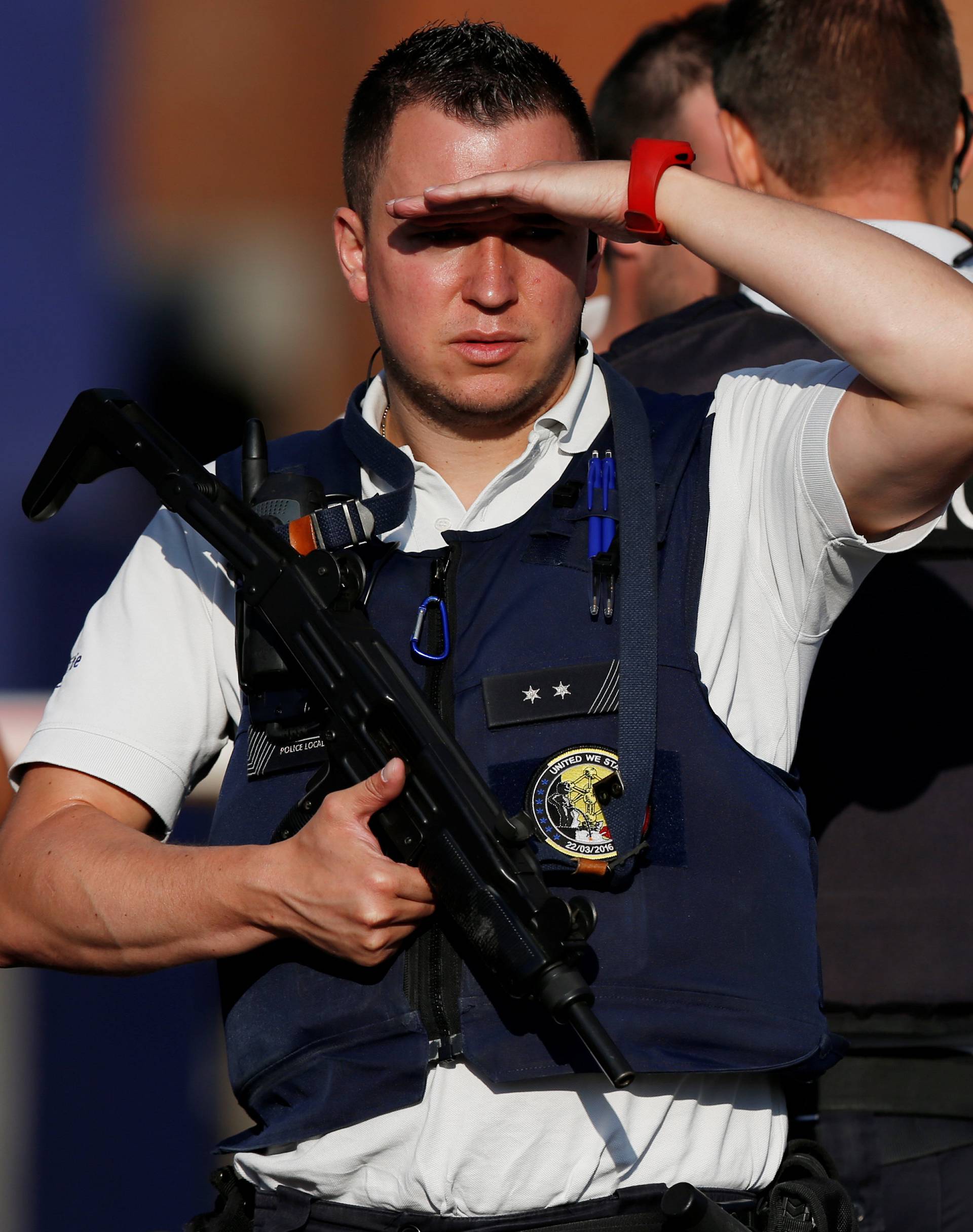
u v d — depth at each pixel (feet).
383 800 22.58
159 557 26.71
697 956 23.12
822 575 24.04
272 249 65.62
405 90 25.50
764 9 33.27
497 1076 22.74
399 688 23.31
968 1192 29.35
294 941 24.26
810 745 30.19
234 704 26.16
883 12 32.48
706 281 39.17
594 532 24.73
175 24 64.49
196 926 23.85
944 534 30.19
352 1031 23.53
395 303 25.38
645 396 26.89
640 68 40.11
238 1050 24.58
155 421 27.27
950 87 32.94
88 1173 44.91
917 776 29.96
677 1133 23.21
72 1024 45.37
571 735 23.66
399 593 25.11
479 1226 23.07
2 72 63.41
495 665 24.20
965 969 29.63
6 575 56.54
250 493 26.23
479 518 25.44
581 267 25.54
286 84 64.95
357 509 24.66
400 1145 23.26
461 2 63.62
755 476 24.53
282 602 24.43
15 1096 44.68
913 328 21.71
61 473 27.99
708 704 23.89
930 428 21.95
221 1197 25.95
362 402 27.50
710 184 23.44
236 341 65.77
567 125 25.73
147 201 64.85
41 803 25.86
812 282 22.31
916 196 33.01
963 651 30.14
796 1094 28.53
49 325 63.98
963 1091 29.53
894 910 29.81
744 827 23.62
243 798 25.14
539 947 21.27
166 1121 45.62
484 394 25.20
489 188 23.88
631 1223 22.91
